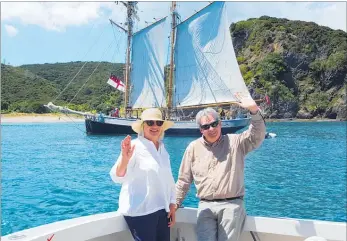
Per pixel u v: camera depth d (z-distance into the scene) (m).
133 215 3.46
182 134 45.09
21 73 119.06
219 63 45.97
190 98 48.00
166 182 3.58
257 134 3.56
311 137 49.97
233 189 3.55
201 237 3.54
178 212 3.87
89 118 49.62
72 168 23.38
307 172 21.95
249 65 106.69
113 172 3.38
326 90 101.38
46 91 111.69
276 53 103.44
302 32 106.94
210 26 46.00
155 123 3.49
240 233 3.56
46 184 17.72
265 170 22.75
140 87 50.00
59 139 46.47
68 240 3.18
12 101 108.88
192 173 3.79
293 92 102.25
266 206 13.55
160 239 3.61
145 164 3.44
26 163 26.06
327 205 13.66
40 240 2.95
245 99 3.58
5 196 14.92
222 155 3.63
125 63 51.16
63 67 128.88
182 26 47.88
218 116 3.65
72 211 12.39
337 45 103.12
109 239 3.66
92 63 121.12
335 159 28.17
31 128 73.06
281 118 98.81
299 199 14.65
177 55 48.62
